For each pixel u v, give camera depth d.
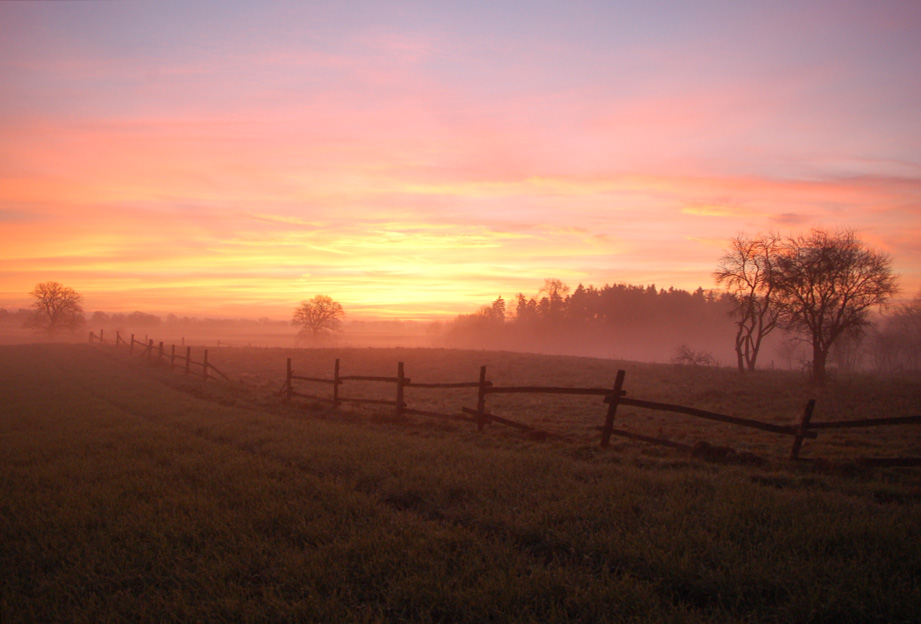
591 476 7.24
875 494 6.83
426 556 4.68
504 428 12.27
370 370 34.44
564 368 32.91
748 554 4.50
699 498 5.98
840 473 7.93
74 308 93.25
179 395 20.14
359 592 4.23
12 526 5.75
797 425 8.69
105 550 5.11
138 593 4.41
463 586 4.21
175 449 9.58
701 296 125.00
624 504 5.81
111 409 16.00
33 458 9.27
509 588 4.06
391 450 8.85
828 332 29.81
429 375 32.00
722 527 5.11
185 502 6.34
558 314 121.31
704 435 12.16
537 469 7.56
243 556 4.84
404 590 4.14
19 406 16.86
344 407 17.39
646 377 29.66
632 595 3.89
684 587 4.19
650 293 125.94
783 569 4.22
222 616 3.95
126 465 8.39
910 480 7.64
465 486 6.70
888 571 4.21
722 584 4.08
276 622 3.83
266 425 12.34
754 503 5.68
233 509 6.15
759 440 11.59
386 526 5.45
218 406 16.55
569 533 5.12
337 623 3.74
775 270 33.00
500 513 5.70
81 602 4.22
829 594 3.81
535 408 17.94
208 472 7.77
